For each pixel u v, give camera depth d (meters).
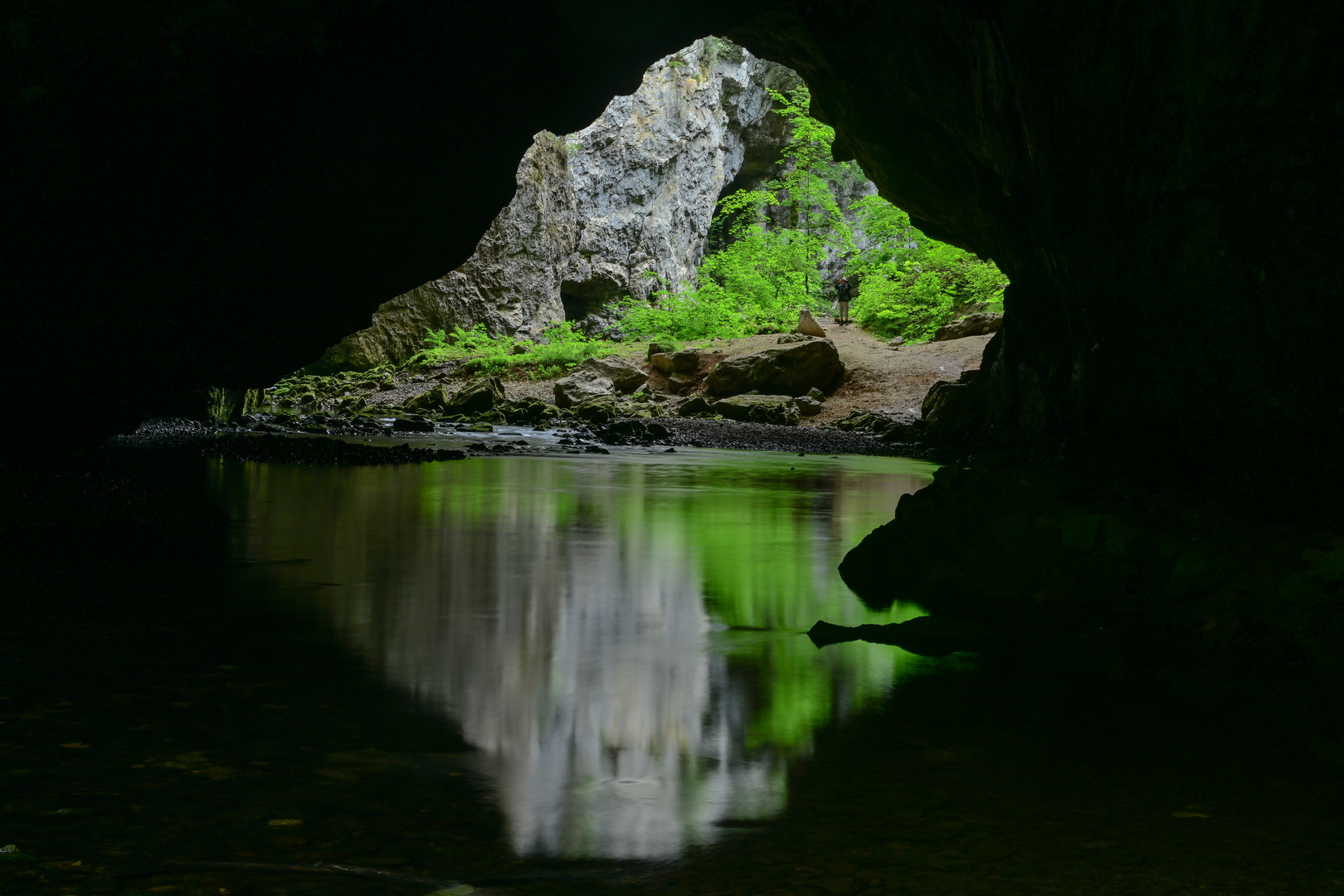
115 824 2.92
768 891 2.61
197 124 8.49
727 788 3.32
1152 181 6.89
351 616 5.68
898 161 19.30
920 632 5.50
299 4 8.14
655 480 14.56
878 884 2.66
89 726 3.75
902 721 4.05
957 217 20.30
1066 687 4.57
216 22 7.98
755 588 6.71
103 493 8.88
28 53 7.50
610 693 4.38
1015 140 13.84
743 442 23.30
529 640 5.27
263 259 10.27
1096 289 8.02
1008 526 7.06
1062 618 5.94
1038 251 16.81
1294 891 2.66
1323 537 5.73
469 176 11.93
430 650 5.02
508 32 10.81
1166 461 7.76
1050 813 3.15
